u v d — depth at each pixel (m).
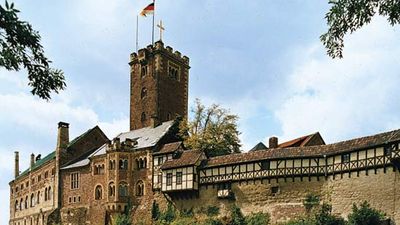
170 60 87.75
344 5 13.63
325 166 54.25
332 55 14.25
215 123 75.88
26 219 92.81
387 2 13.28
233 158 61.53
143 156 71.69
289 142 73.75
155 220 67.06
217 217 60.34
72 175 79.81
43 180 87.31
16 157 105.19
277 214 56.00
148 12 88.19
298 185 55.50
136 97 87.44
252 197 58.41
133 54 89.56
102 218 73.25
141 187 71.00
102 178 74.62
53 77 13.43
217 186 61.88
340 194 52.22
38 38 12.84
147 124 84.62
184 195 64.88
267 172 57.50
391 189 47.81
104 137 88.69
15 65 12.63
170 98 86.69
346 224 49.81
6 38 12.60
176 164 65.56
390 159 47.69
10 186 103.62
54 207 81.38
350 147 52.16
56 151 83.31
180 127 75.50
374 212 48.19
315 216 51.97
